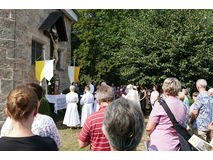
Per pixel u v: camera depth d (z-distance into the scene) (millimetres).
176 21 9336
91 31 15352
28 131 1352
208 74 9375
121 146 1180
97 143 1985
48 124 1854
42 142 1344
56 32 9250
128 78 10719
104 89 2230
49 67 6805
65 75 11047
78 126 6871
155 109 2312
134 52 9844
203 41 8883
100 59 15461
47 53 8508
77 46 16828
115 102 1274
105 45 15992
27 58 6660
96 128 1981
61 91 10414
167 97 2406
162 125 2246
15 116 1311
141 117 1233
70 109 6363
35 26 7348
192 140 2184
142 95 9273
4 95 5539
